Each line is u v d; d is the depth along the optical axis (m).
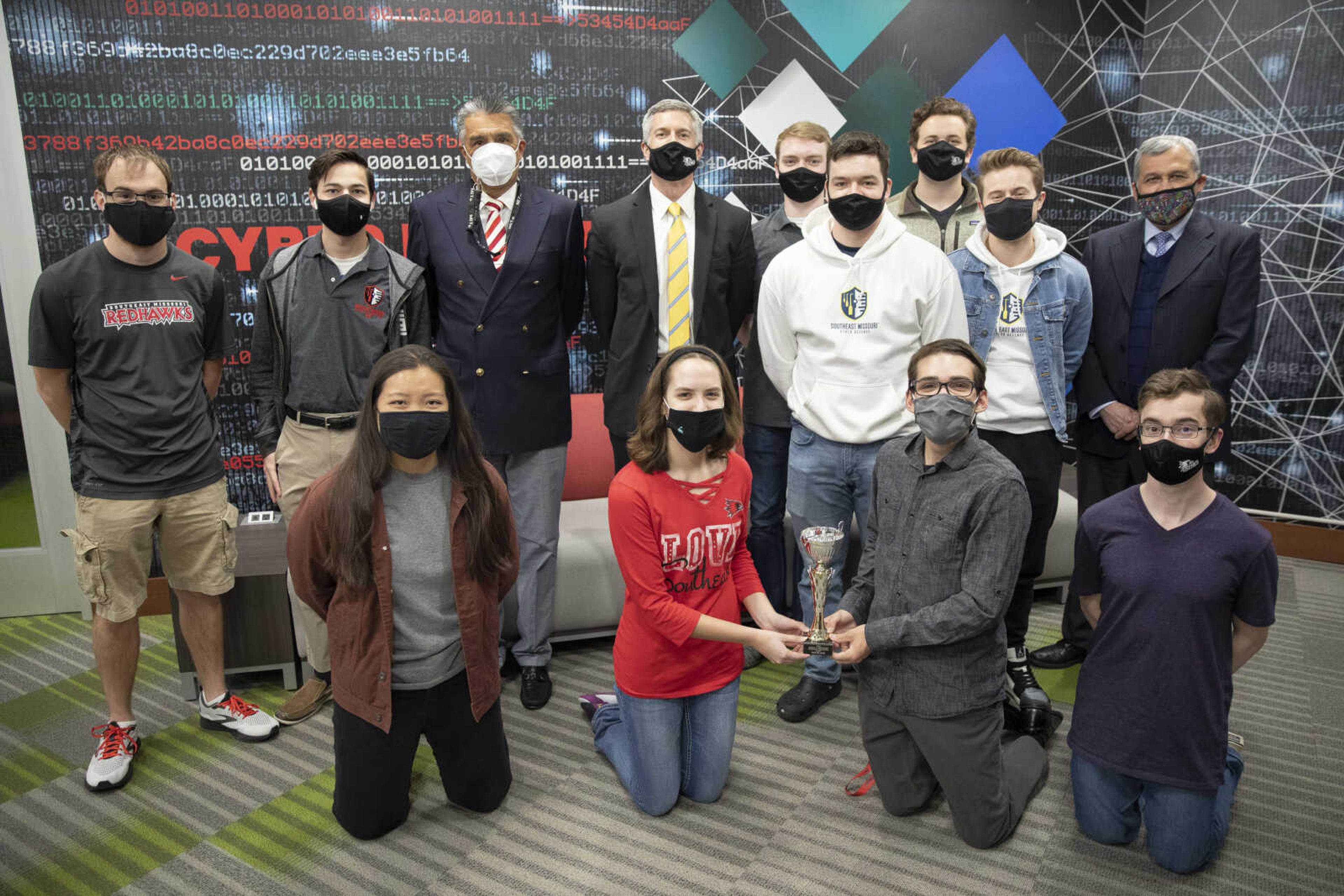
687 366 1.99
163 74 3.11
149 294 2.28
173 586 2.46
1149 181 2.65
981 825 2.03
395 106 3.30
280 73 3.19
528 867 2.00
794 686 2.84
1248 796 2.27
